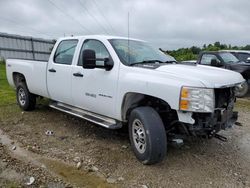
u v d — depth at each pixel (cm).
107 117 495
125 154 449
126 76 434
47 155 443
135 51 494
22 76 720
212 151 474
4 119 639
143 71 421
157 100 423
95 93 488
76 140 512
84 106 528
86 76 502
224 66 1057
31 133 548
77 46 542
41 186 351
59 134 544
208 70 427
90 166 407
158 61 493
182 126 403
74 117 662
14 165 405
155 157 391
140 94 434
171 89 375
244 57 1137
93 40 516
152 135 386
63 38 589
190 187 359
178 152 464
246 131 591
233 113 452
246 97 1032
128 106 446
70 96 550
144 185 360
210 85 368
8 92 973
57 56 591
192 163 425
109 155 445
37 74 641
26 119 643
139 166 409
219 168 412
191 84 366
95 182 365
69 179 371
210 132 398
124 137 528
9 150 461
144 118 394
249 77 1004
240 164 428
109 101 464
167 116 424
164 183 366
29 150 462
